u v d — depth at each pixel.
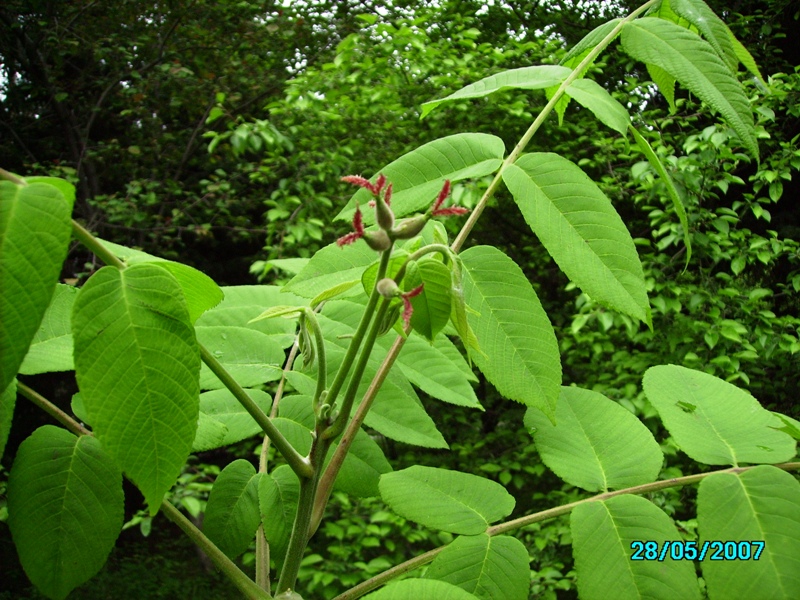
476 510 0.60
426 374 0.70
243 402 0.52
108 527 0.53
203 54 4.12
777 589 0.54
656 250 2.93
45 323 0.58
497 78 0.71
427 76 3.09
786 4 3.45
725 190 2.37
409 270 0.50
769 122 2.80
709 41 0.68
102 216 3.46
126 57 3.89
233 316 0.73
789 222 3.63
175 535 3.86
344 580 2.34
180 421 0.45
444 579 0.57
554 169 0.60
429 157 0.64
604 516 0.58
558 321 3.23
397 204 0.63
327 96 3.03
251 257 4.05
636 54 0.67
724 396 0.65
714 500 0.57
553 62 3.12
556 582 2.24
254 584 0.55
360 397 0.67
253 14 4.07
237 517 0.63
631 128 0.66
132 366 0.45
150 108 4.04
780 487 0.57
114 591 3.35
